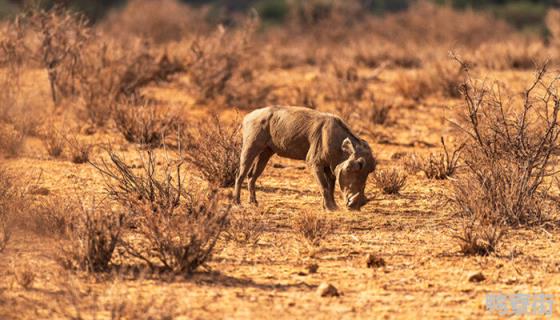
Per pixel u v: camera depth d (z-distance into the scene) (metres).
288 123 45.31
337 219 44.31
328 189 45.41
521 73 105.94
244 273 35.84
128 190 45.56
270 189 51.94
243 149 46.75
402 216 45.75
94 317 28.77
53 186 50.62
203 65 83.81
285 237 41.38
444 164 56.25
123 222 38.31
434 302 32.62
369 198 48.56
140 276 34.22
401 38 153.12
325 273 36.09
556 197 48.53
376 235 42.06
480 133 52.44
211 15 181.50
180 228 36.16
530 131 50.94
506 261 38.06
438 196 50.41
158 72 91.31
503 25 166.38
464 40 152.75
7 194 44.19
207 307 31.39
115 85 78.50
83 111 72.50
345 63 104.44
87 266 34.84
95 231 35.78
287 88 93.31
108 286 33.34
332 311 31.31
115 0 196.38
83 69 79.31
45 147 60.50
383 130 73.19
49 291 32.81
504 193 44.41
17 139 59.59
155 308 30.83
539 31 174.88
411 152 63.69
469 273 35.66
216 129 58.50
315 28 158.25
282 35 153.88
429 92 91.69
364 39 143.62
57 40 78.38
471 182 46.16
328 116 44.88
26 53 78.81
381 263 37.25
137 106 71.44
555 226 43.59
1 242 37.56
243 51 90.75
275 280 34.97
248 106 81.69
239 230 41.00
